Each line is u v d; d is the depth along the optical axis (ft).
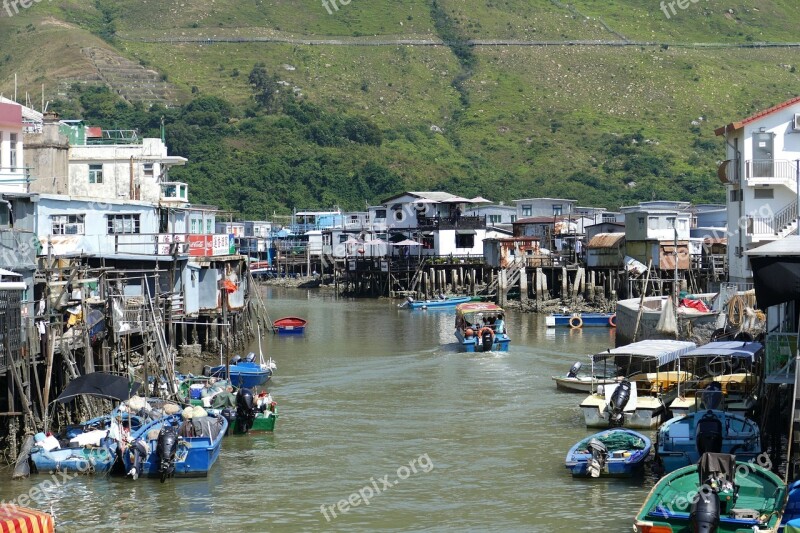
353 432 154.30
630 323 224.53
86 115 645.92
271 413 152.76
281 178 574.56
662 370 181.78
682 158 638.12
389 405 175.63
